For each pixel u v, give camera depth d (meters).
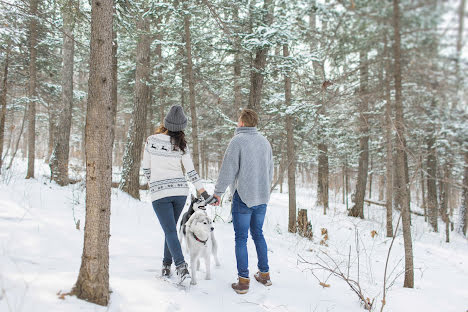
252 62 7.65
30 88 8.89
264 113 7.85
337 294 3.28
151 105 14.64
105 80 2.32
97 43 2.29
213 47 7.86
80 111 18.06
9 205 4.38
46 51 9.95
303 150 12.62
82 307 2.11
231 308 2.60
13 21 6.15
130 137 8.40
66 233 3.78
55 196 6.00
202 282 3.10
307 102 5.82
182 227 4.16
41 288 2.23
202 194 3.10
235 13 7.43
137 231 4.68
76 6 4.38
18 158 15.76
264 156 3.21
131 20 6.27
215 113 10.72
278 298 2.95
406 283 3.90
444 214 13.43
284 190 20.02
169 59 9.22
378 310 3.02
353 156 13.62
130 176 8.21
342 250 6.05
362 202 11.75
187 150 3.12
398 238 7.99
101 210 2.28
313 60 4.52
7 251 2.82
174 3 7.13
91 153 2.27
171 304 2.43
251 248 4.54
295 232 6.91
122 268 3.09
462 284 4.40
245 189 3.09
